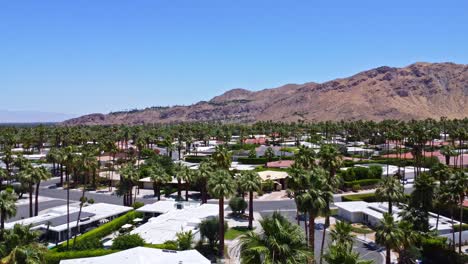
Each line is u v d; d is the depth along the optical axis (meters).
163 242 61.00
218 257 60.78
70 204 96.50
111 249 58.56
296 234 26.67
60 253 56.16
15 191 105.06
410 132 139.62
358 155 160.62
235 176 89.88
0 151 174.25
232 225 78.25
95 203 97.00
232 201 85.38
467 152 156.38
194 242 63.47
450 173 74.19
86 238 67.69
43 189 117.62
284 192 110.44
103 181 125.75
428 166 126.62
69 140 179.12
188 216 75.06
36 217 75.88
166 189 108.75
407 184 113.00
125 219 79.38
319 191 48.81
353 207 84.38
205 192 92.75
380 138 197.88
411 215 63.22
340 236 48.12
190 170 99.69
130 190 95.25
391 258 59.94
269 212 88.38
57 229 68.62
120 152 169.50
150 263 48.25
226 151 88.12
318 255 59.56
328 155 73.06
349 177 112.75
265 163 139.75
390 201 70.75
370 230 75.00
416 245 60.62
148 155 168.75
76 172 119.56
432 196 63.44
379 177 116.31
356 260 27.78
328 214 49.75
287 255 25.70
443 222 72.19
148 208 83.44
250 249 25.66
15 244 43.59
